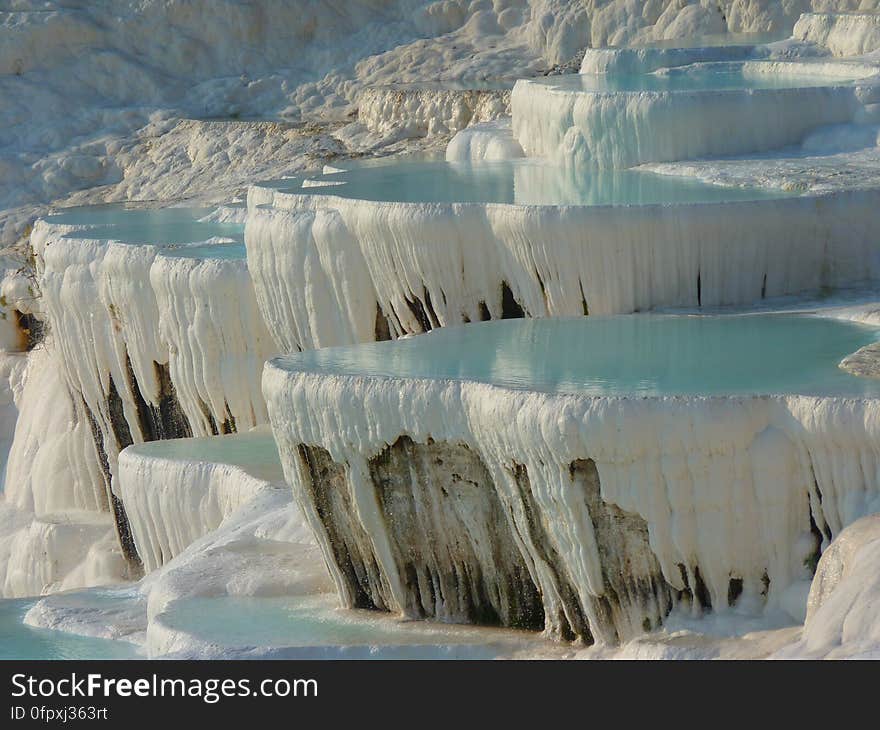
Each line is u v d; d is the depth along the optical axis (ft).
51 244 123.85
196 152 171.53
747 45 131.75
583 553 70.49
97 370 121.90
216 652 75.15
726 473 68.23
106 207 147.54
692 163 101.81
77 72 189.37
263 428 111.04
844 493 67.00
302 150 162.30
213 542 91.20
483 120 155.02
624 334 82.99
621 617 71.20
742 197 90.38
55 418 140.56
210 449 106.01
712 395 68.23
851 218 89.40
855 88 105.19
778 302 88.53
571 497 69.87
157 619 80.74
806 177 94.22
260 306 106.32
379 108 164.45
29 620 90.17
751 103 103.71
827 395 67.67
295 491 80.74
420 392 74.64
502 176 106.63
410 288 95.25
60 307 122.72
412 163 118.83
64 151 180.86
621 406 68.18
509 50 176.76
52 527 130.52
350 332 100.22
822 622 60.70
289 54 189.88
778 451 67.87
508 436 71.31
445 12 185.78
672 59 128.47
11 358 153.28
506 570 75.77
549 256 89.30
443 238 92.38
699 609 69.82
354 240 98.22
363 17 190.29
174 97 187.21
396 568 78.48
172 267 112.16
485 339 83.87
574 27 170.71
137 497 105.09
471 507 75.31
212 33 190.60
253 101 184.96
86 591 95.40
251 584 84.33
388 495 77.20
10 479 146.00
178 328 112.98
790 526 68.49
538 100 114.52
